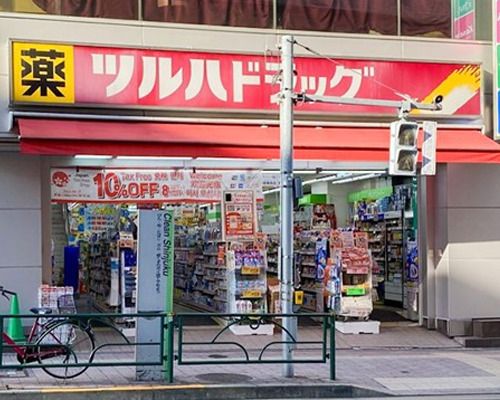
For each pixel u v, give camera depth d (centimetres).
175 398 1081
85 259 2069
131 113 1464
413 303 1727
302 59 1545
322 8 1602
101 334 1520
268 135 1456
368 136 1509
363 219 2039
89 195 1522
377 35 1612
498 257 1634
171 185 1573
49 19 1452
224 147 1384
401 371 1280
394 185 1861
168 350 1117
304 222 1997
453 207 1622
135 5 1511
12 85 1398
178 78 1480
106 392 1060
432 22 1662
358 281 1614
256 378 1177
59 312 1257
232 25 1555
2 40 1429
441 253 1641
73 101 1426
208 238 1808
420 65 1591
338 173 1739
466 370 1299
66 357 1118
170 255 1148
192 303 1930
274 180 1683
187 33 1516
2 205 1440
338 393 1128
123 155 1341
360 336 1592
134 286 1527
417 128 1248
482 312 1620
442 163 1605
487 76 1652
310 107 1531
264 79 1517
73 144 1315
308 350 1459
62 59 1423
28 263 1446
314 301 1727
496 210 1639
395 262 1870
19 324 1283
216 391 1096
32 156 1455
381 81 1572
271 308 1586
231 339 1521
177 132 1423
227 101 1498
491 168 1641
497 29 1577
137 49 1464
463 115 1606
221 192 1614
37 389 1054
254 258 1577
